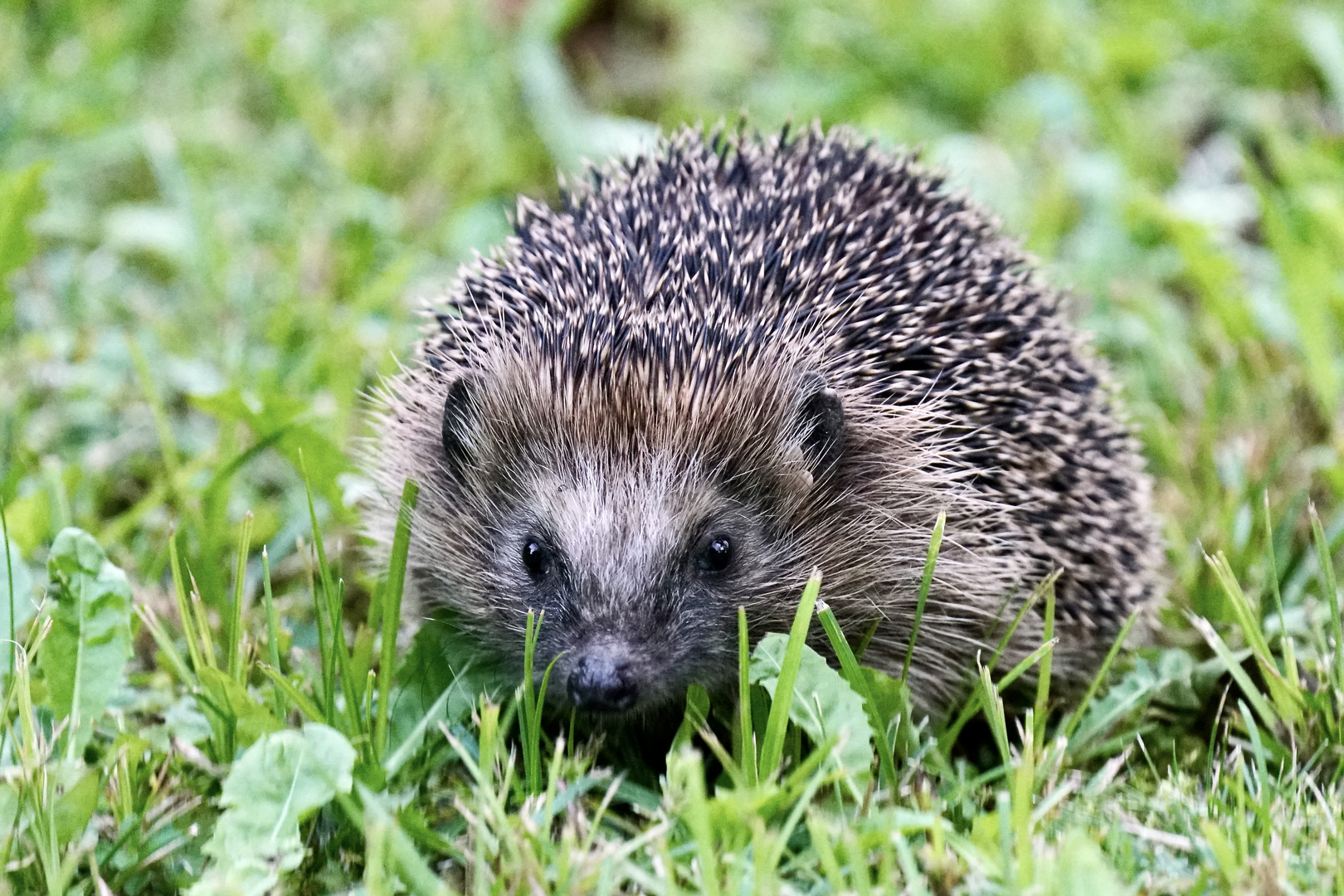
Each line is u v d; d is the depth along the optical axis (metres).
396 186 8.08
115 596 3.99
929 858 3.36
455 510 4.78
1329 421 5.86
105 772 3.84
